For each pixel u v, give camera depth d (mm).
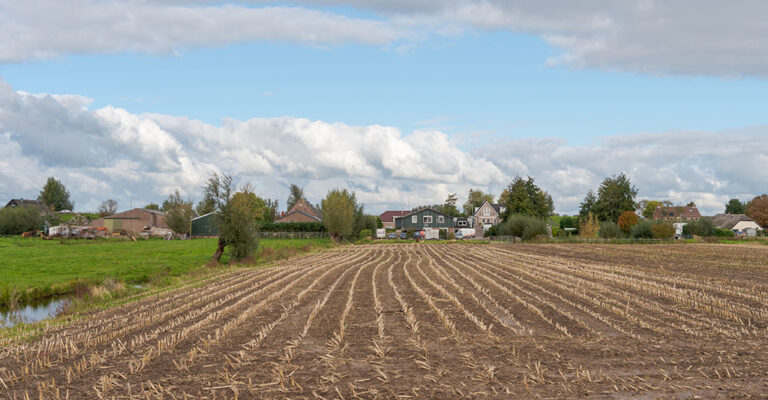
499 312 16578
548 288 22547
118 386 9117
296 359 10820
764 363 10336
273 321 15094
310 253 54250
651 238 73000
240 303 18562
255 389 8875
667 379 9305
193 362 10633
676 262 38031
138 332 13961
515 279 26422
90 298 22250
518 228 80125
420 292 21312
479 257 45219
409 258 44844
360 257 46875
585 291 21344
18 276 29391
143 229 90312
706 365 10242
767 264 36062
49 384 9336
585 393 8555
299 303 18641
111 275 30922
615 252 51000
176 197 98250
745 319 15273
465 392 8648
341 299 19688
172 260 40938
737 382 9078
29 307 22219
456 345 12016
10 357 11500
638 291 21500
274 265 38312
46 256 41031
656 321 14945
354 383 9188
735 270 31594
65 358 11266
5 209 80062
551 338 12820
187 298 20641
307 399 8359
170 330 14086
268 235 87688
